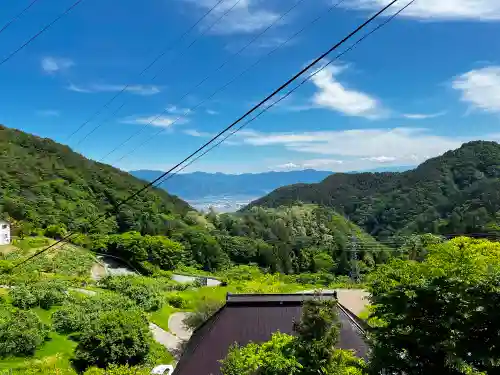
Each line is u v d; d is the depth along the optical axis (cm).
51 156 13350
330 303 1352
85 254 9144
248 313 2172
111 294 4888
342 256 11044
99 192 12900
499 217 10106
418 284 923
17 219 10244
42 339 3297
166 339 4056
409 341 915
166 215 14000
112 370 2733
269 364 1341
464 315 868
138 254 10275
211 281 9044
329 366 1264
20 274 5506
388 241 11981
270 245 12706
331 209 16375
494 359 811
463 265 948
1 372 2759
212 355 2025
